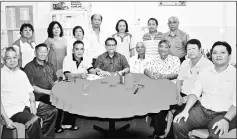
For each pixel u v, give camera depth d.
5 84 2.12
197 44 2.40
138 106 1.72
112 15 4.11
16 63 2.18
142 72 3.09
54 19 3.91
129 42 3.70
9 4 4.01
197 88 2.06
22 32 3.33
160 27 4.16
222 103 1.94
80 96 1.93
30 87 2.27
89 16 4.07
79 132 2.58
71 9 4.00
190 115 1.95
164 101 1.85
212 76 2.00
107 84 2.32
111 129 2.47
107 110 1.69
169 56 2.91
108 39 3.09
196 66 2.44
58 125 2.58
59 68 3.41
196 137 1.85
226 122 1.77
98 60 3.15
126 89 2.13
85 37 3.57
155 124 2.39
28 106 2.26
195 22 4.18
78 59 2.96
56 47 3.38
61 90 2.11
